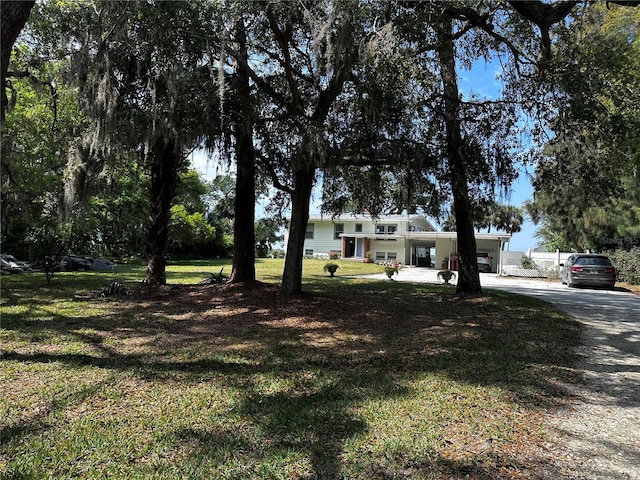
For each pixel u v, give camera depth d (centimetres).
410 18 732
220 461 291
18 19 312
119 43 793
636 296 1345
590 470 289
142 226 2655
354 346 619
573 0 661
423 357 563
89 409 380
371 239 3294
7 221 1634
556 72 819
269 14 720
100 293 1098
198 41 769
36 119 1344
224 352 579
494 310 946
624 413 389
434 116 938
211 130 799
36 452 303
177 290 1130
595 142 922
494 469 286
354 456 300
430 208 1113
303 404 394
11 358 536
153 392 424
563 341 667
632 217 1823
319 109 866
